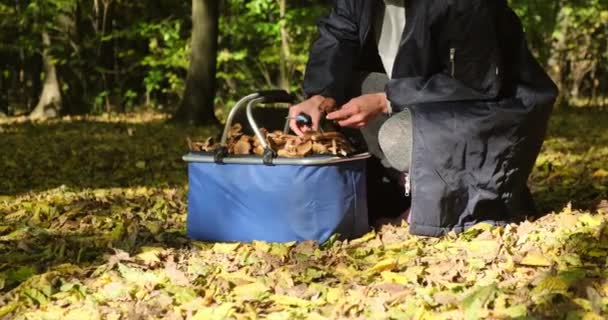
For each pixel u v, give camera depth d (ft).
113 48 74.54
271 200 14.35
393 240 14.90
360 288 11.90
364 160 15.03
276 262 13.33
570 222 15.01
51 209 18.74
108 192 22.95
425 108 14.61
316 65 16.20
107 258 14.05
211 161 14.64
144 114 70.38
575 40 78.54
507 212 15.10
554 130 48.65
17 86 91.97
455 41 14.57
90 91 74.38
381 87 15.98
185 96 53.52
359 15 15.79
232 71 75.15
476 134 14.38
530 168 15.14
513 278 12.08
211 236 14.90
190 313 11.18
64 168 30.12
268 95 14.99
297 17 64.80
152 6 76.84
